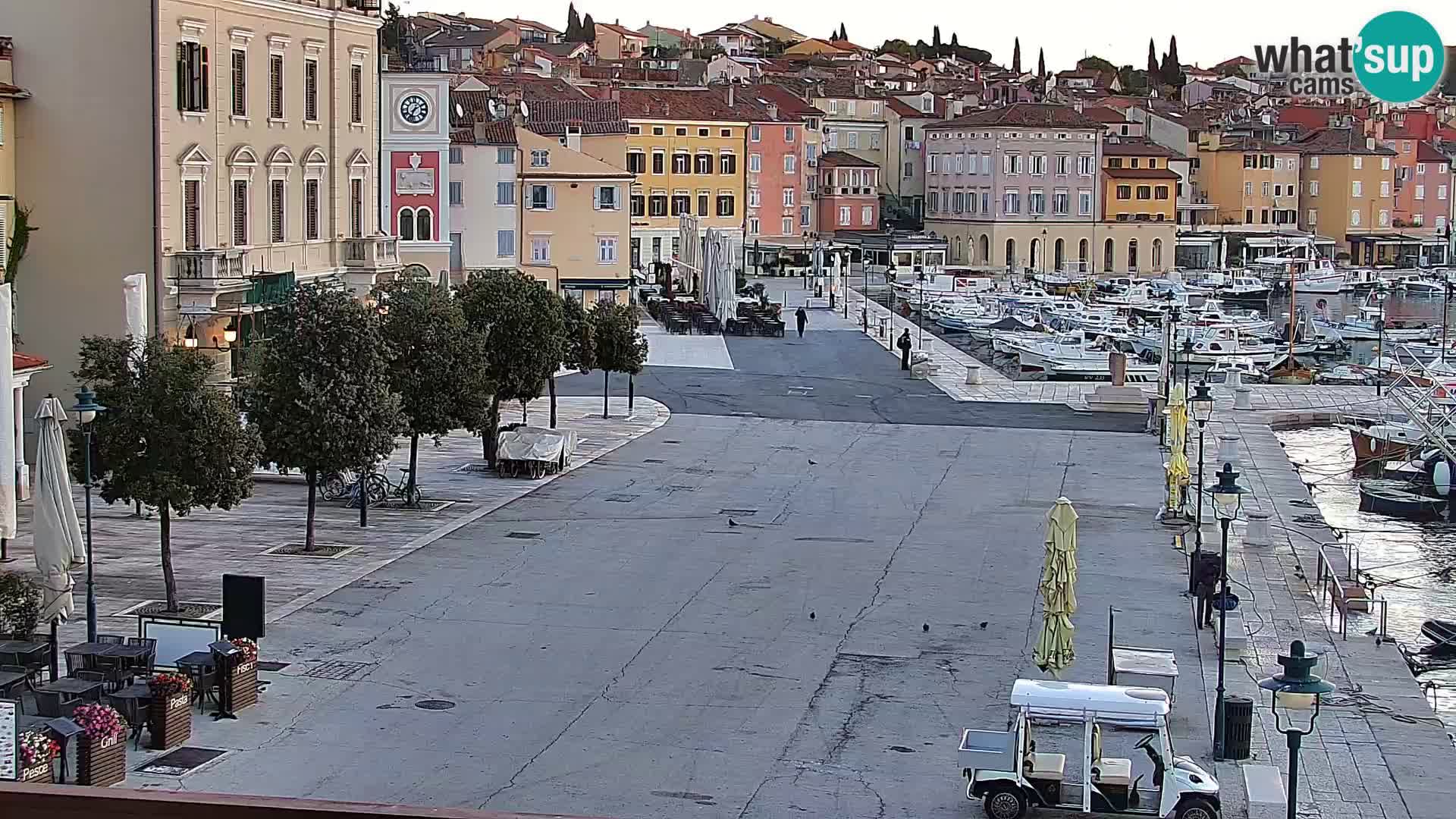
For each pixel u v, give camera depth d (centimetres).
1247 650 4066
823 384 9669
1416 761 3284
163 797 676
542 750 3197
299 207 7475
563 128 16762
